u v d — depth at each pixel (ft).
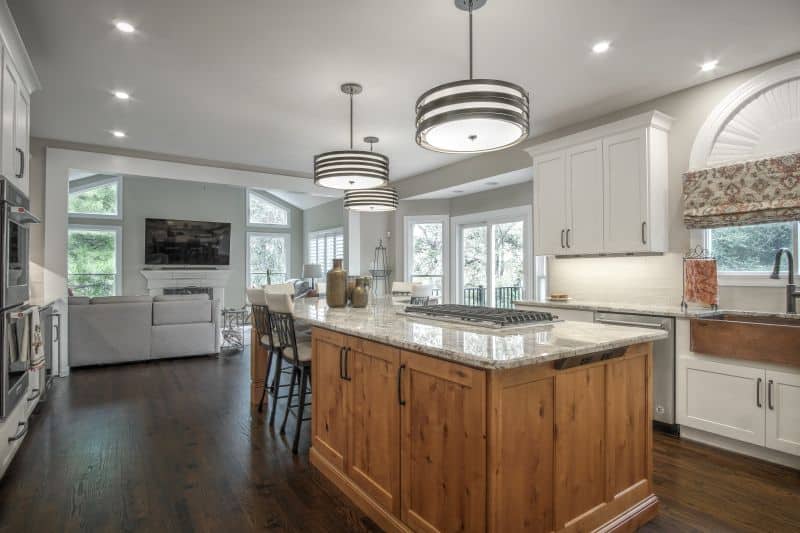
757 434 8.82
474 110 6.70
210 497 7.57
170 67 10.85
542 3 8.29
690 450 9.43
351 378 7.57
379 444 6.86
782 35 9.41
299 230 39.73
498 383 5.05
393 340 6.19
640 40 9.62
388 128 15.38
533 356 5.06
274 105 13.26
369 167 10.84
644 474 6.97
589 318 11.77
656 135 11.87
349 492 7.54
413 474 6.15
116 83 11.75
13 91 8.91
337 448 8.02
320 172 11.08
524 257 20.20
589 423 6.16
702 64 10.66
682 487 7.91
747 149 10.91
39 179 16.42
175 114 14.02
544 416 5.59
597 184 12.66
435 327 7.31
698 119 11.74
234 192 36.99
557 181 13.70
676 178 12.05
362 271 24.94
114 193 32.94
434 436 5.77
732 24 9.01
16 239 8.59
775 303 10.54
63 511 7.09
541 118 14.33
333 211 34.88
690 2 8.29
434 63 10.65
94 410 12.16
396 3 8.29
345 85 11.89
